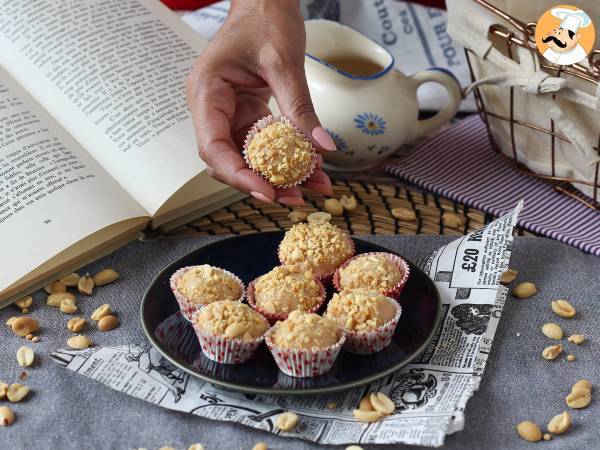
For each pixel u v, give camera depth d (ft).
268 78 2.00
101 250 2.07
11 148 2.11
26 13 2.46
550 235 2.17
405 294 1.85
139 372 1.67
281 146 1.95
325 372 1.64
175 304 1.82
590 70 1.95
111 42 2.40
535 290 1.97
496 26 2.10
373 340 1.66
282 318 1.76
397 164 2.49
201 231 2.20
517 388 1.69
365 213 2.29
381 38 2.93
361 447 1.54
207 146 1.94
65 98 2.29
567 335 1.85
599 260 2.09
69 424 1.59
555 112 2.05
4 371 1.72
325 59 2.44
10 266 1.88
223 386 1.57
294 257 1.90
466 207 2.34
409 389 1.63
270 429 1.54
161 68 2.37
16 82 2.33
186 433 1.57
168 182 2.09
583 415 1.63
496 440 1.57
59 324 1.86
